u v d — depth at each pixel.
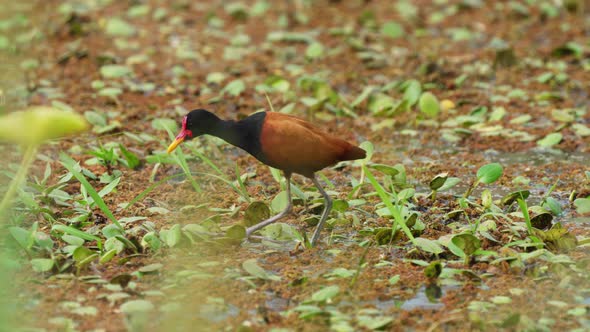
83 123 7.29
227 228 10.23
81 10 20.70
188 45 18.80
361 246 10.10
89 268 9.44
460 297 8.87
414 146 13.86
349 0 22.14
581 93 16.08
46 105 15.05
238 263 9.67
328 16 20.92
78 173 10.20
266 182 12.32
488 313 8.52
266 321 8.31
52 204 11.07
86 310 8.42
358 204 11.06
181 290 8.96
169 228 10.37
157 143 13.66
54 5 21.03
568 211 11.27
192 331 8.15
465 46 18.88
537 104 15.54
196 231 9.98
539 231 10.02
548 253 9.64
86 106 15.19
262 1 21.34
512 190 12.04
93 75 16.80
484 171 11.20
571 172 12.58
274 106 15.36
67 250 9.67
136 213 11.03
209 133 10.38
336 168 12.80
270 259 9.81
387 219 10.87
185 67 17.53
